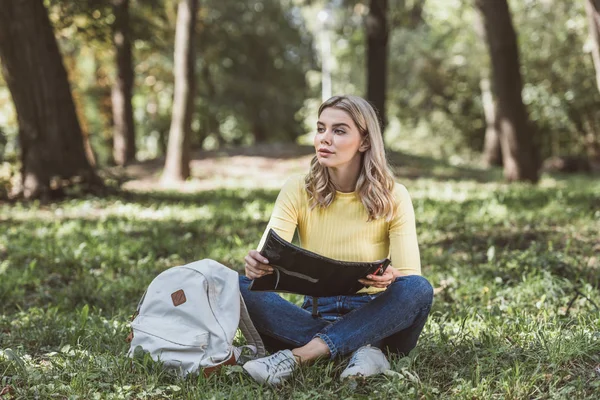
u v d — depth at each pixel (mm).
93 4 13992
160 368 3301
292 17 34031
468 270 5871
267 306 3455
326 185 3395
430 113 31406
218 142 33469
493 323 4145
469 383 3131
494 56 15547
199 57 28953
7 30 11844
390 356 3449
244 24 30188
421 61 29625
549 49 23672
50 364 3652
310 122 39125
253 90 31531
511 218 8789
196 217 9953
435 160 23000
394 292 3322
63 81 12375
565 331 3857
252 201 11945
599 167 25250
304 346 3316
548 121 26578
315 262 3076
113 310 4906
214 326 3311
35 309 4863
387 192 3369
